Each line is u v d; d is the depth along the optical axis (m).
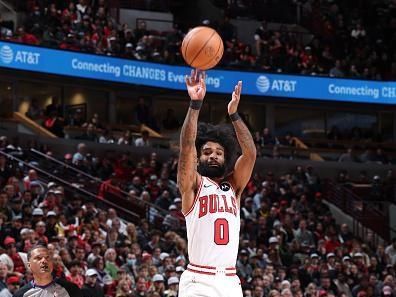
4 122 40.19
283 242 33.25
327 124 49.94
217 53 10.97
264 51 47.53
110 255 25.14
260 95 45.72
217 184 11.15
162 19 49.47
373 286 30.78
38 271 13.80
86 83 43.12
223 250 10.93
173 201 34.53
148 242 28.78
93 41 42.38
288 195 38.00
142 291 24.05
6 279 21.05
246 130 11.34
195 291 10.88
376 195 42.59
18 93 42.03
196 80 10.98
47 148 39.06
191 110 10.88
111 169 36.38
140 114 44.81
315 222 36.38
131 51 42.88
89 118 44.69
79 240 25.72
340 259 32.69
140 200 33.25
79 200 30.80
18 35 40.09
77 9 43.84
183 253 28.67
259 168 43.62
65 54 40.72
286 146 45.47
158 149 41.78
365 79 47.31
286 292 26.12
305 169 43.38
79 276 22.33
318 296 28.12
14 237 24.80
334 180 44.03
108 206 33.47
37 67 39.88
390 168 45.91
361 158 46.25
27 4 43.00
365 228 40.62
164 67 43.72
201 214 10.98
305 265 30.64
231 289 10.91
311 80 46.62
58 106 41.97
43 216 26.22
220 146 11.27
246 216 34.72
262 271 28.39
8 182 28.98
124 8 48.78
